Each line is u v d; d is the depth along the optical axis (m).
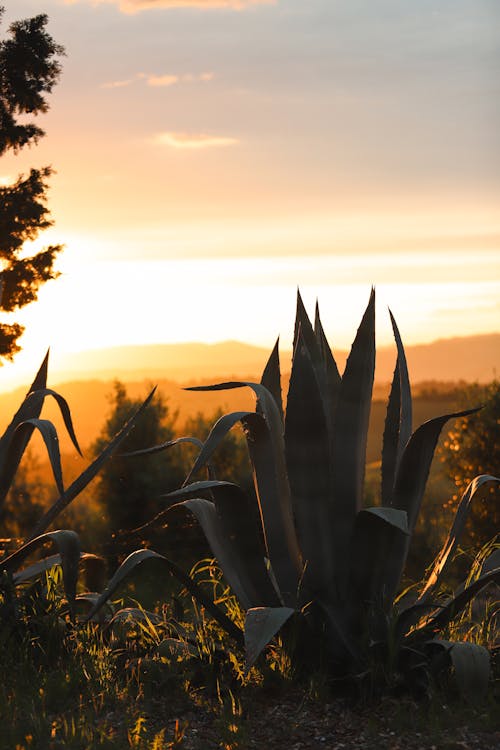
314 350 5.16
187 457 13.53
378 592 4.51
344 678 4.31
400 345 5.16
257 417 4.55
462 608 4.48
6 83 15.03
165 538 11.12
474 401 11.40
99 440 13.09
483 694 3.99
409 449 4.55
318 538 4.54
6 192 14.98
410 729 3.91
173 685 4.45
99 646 4.97
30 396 5.49
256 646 3.85
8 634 4.91
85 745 3.67
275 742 3.84
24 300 14.82
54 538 4.95
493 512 10.78
